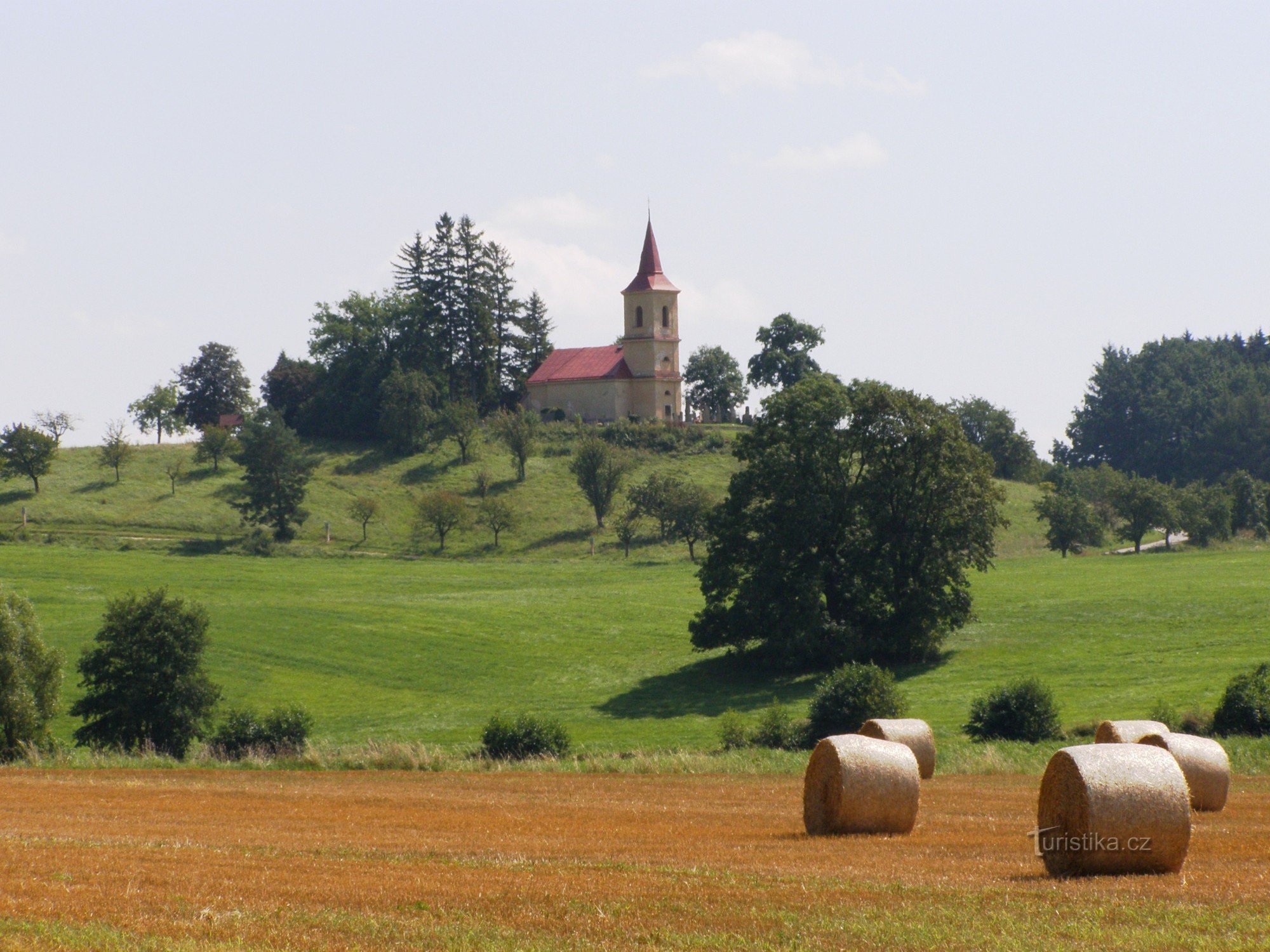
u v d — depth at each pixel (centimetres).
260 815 7794
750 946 3962
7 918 4331
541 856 5803
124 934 4103
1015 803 8494
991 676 19750
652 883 4981
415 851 5956
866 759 6756
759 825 7306
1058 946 3891
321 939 4059
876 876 5153
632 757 12888
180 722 16162
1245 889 4784
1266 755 11325
